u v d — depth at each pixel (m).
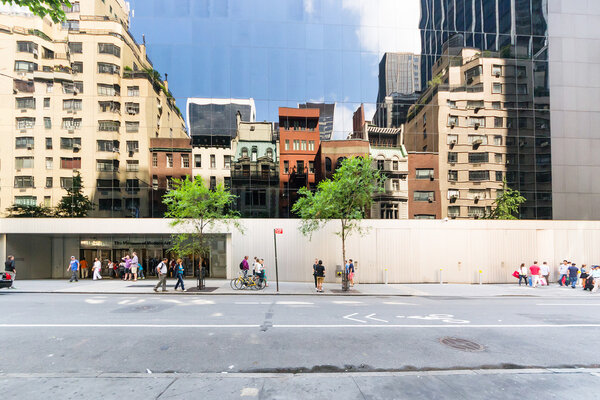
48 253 24.16
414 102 24.41
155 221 22.05
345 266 17.42
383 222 22.53
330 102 24.02
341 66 24.36
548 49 25.50
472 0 25.52
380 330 8.79
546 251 23.17
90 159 22.58
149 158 22.83
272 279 21.77
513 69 25.23
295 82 23.98
